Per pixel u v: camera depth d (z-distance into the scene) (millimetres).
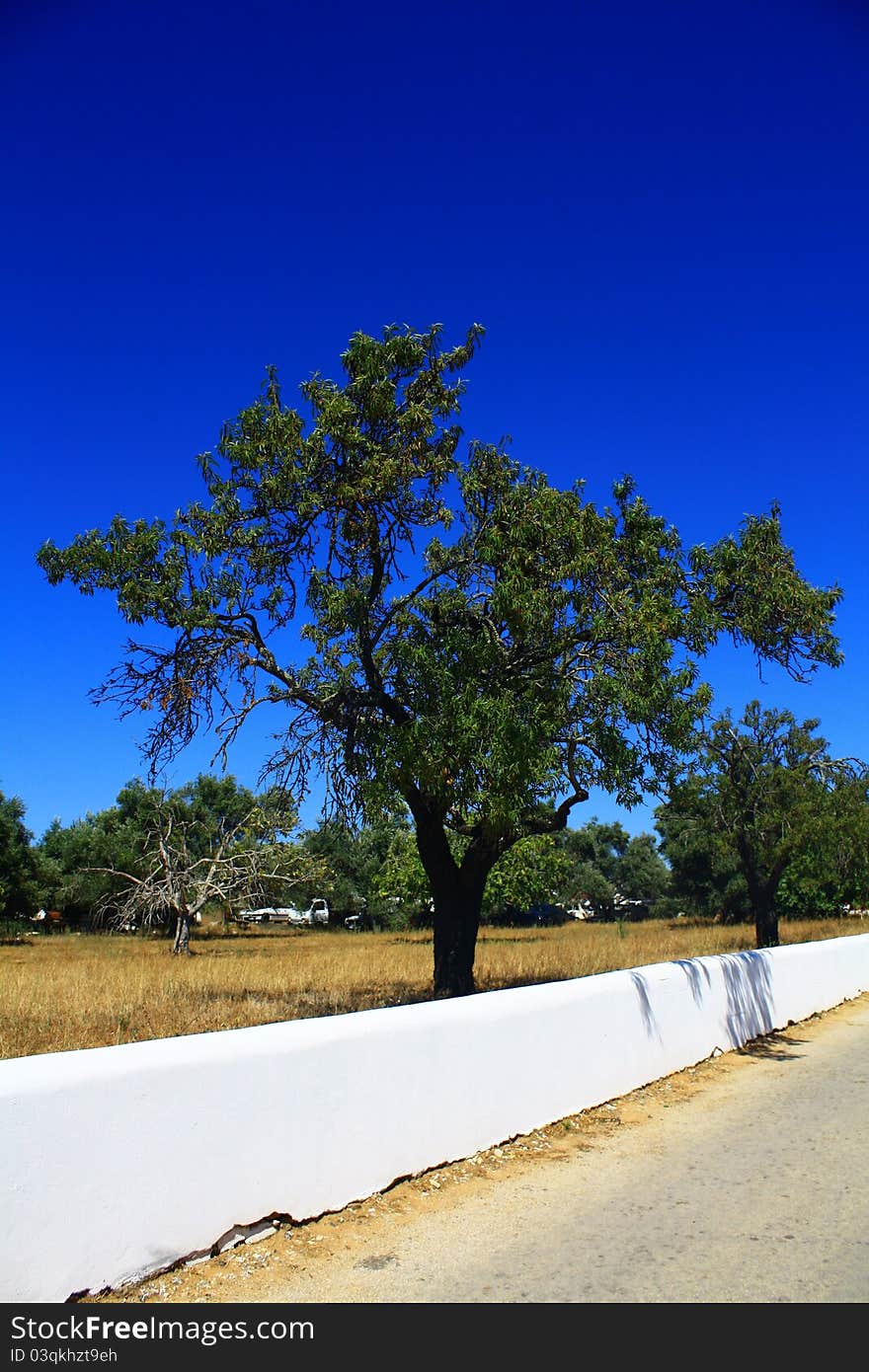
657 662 11414
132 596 12070
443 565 13117
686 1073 9797
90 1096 4113
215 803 52688
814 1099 8695
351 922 63688
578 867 71500
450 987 14188
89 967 23375
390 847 46969
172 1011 13609
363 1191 5527
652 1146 7039
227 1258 4625
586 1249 4941
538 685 12008
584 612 11891
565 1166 6473
